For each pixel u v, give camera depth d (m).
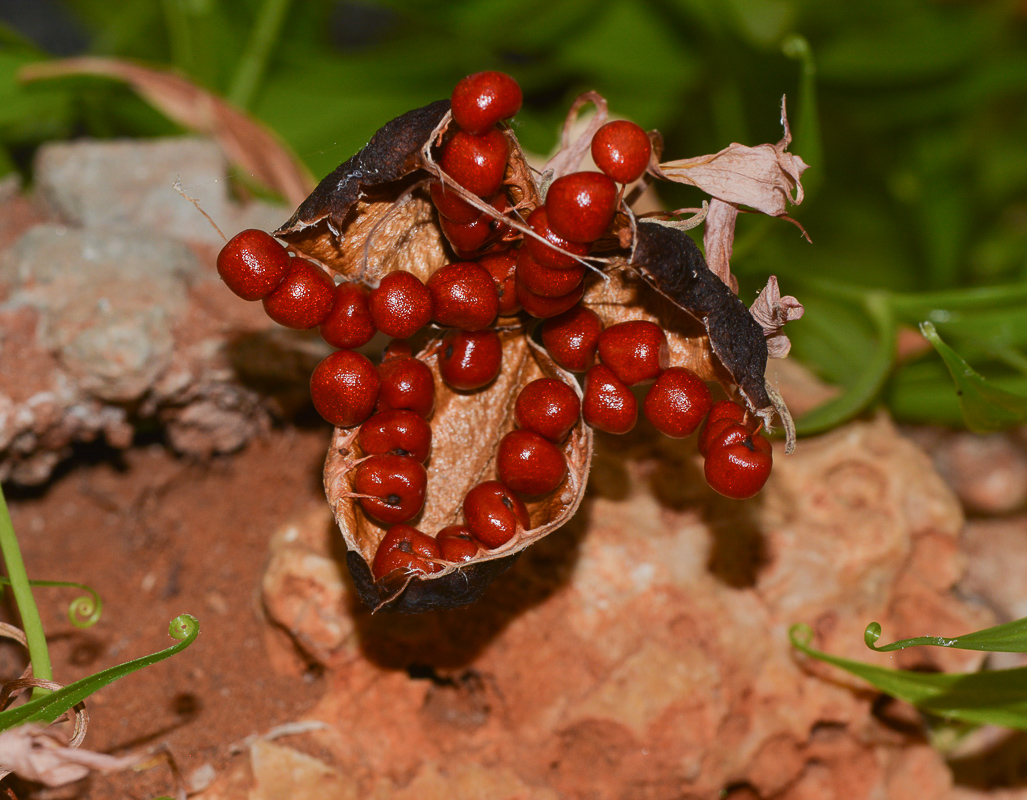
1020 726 0.27
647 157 0.25
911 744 0.29
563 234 0.25
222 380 0.29
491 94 0.25
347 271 0.26
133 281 0.29
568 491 0.26
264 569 0.29
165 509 0.30
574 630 0.28
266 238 0.26
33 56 0.33
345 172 0.26
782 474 0.29
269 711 0.28
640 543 0.28
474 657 0.28
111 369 0.29
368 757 0.28
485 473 0.27
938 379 0.32
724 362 0.26
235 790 0.27
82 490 0.30
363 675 0.28
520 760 0.28
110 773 0.27
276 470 0.30
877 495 0.29
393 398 0.26
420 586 0.26
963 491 0.34
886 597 0.29
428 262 0.27
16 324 0.29
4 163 0.33
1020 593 0.32
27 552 0.29
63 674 0.28
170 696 0.28
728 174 0.26
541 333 0.27
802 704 0.28
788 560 0.29
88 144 0.31
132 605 0.29
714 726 0.28
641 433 0.29
